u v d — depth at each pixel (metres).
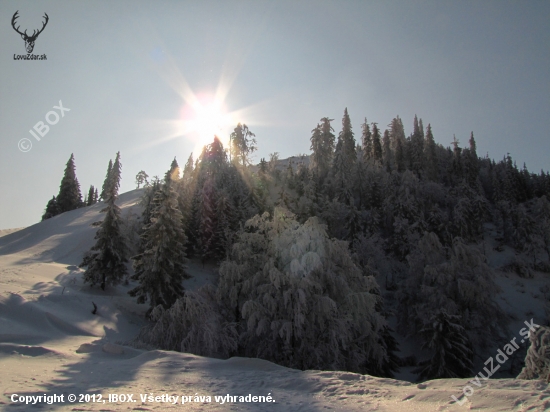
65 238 47.72
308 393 8.81
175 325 18.86
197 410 7.16
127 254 32.22
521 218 55.47
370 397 8.26
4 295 20.11
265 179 73.81
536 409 6.27
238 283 21.69
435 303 30.95
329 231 49.78
